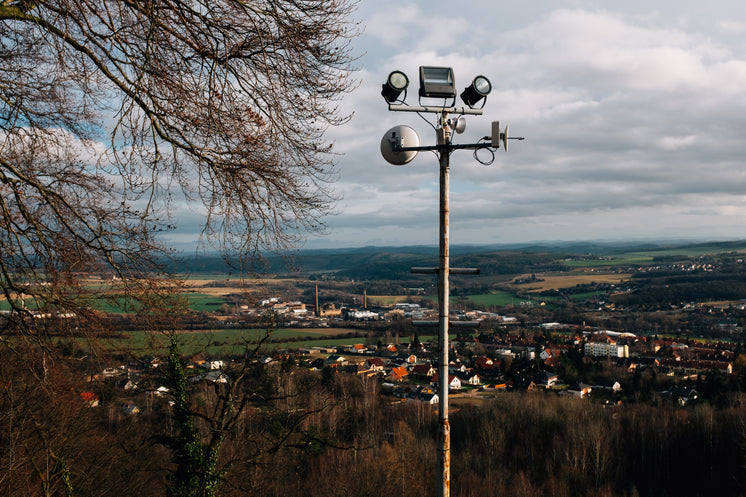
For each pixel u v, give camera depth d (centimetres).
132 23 584
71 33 584
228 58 591
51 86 626
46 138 671
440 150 570
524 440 4162
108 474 1175
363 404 4788
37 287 630
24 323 641
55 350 655
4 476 839
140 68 572
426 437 4025
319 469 2741
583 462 3675
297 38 606
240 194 634
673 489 3822
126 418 1388
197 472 1148
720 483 3734
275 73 625
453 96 579
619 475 3806
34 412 992
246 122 621
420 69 576
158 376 1159
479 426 4325
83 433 1087
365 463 2664
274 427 1436
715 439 4019
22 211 604
